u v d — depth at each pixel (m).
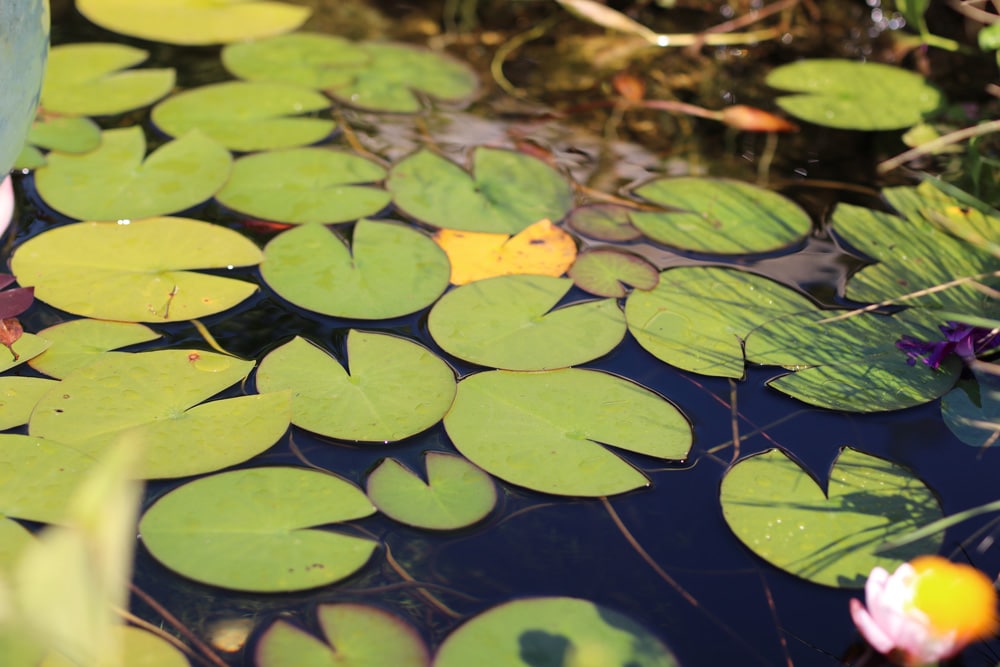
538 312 1.89
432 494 1.76
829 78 2.20
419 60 2.22
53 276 1.89
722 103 2.17
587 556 1.74
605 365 1.85
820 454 1.80
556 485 1.77
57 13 2.25
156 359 1.83
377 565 1.73
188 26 2.24
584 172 2.06
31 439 1.77
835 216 2.01
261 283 1.90
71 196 1.97
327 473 1.77
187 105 2.11
